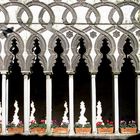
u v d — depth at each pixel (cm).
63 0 3872
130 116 4275
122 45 3847
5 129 3809
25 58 3834
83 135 3738
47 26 3850
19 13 3859
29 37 3841
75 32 3847
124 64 4278
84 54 3831
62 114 4278
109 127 3844
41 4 3862
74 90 4288
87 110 4266
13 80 4303
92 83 3819
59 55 4012
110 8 3869
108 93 4288
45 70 3828
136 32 3862
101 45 3844
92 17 3862
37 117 4269
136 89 3853
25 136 2969
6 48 3838
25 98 3822
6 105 3841
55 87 4300
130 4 3875
